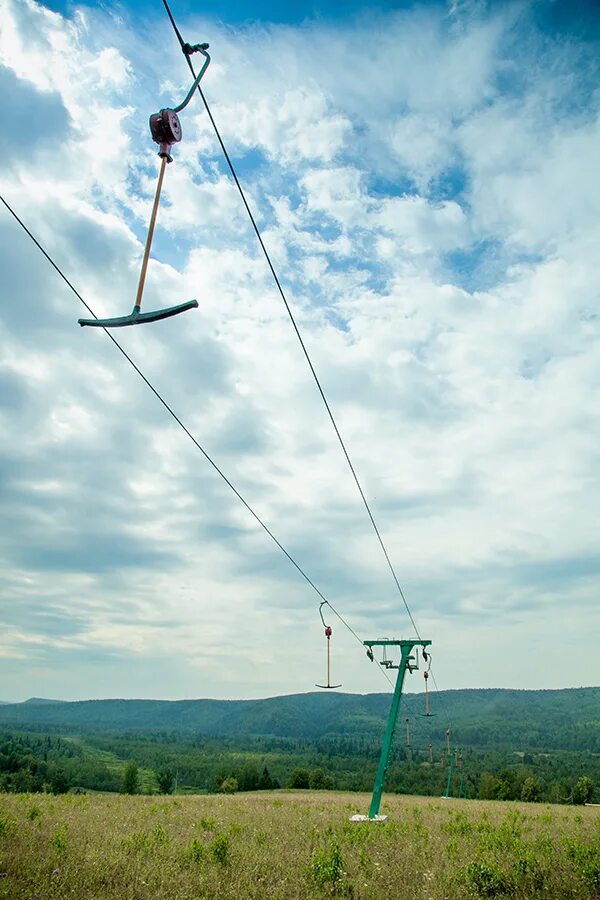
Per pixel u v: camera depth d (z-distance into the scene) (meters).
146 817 29.66
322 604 25.92
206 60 8.75
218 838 18.86
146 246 8.32
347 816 36.16
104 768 176.75
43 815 25.80
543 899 15.30
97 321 8.49
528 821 38.06
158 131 8.11
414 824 31.12
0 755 149.38
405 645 36.91
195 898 13.70
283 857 19.06
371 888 15.38
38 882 13.65
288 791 102.75
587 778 112.25
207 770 197.88
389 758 35.81
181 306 8.20
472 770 175.50
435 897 14.80
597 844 22.70
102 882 14.65
